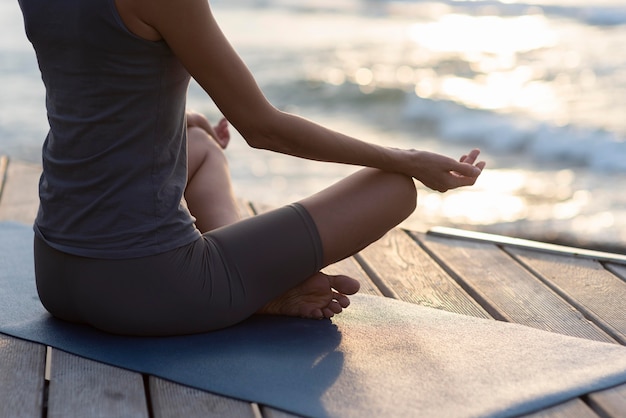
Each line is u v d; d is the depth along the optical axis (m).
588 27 15.50
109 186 1.85
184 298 1.95
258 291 2.05
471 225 5.25
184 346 1.99
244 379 1.83
